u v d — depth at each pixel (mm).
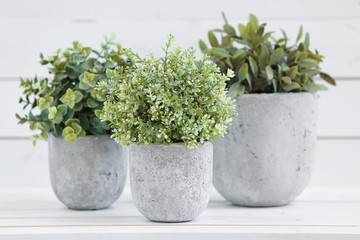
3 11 1463
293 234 844
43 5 1471
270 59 1068
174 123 880
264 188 1062
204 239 839
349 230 868
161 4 1472
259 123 1040
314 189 1403
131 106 881
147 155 892
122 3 1473
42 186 1500
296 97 1047
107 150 1042
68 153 1027
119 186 1078
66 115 1016
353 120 1482
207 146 918
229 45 1153
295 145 1054
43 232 855
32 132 1492
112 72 936
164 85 877
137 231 850
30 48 1473
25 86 1073
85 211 1068
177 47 914
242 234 843
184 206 894
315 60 1130
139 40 1474
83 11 1473
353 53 1477
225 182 1090
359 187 1440
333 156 1491
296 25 1476
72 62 1039
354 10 1474
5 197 1279
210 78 886
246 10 1474
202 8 1472
